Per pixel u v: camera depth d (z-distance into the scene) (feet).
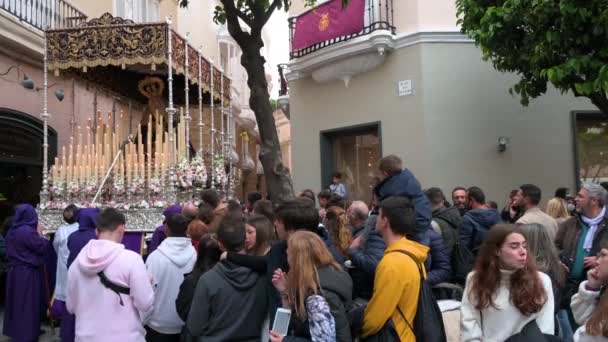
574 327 14.60
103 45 27.73
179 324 13.99
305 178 40.01
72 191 27.17
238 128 78.33
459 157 32.40
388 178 14.61
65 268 21.89
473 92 32.83
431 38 32.83
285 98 47.14
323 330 8.88
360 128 36.73
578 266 14.48
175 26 57.11
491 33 24.70
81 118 41.06
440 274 14.29
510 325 9.44
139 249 25.58
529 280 9.48
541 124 32.94
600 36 22.16
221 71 37.14
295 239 9.58
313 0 27.89
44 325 26.04
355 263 13.25
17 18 32.40
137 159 28.07
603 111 24.68
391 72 34.53
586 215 14.93
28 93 35.32
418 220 14.03
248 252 12.21
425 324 9.86
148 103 35.73
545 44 23.30
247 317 10.89
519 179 32.65
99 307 11.57
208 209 16.81
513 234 9.51
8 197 34.81
